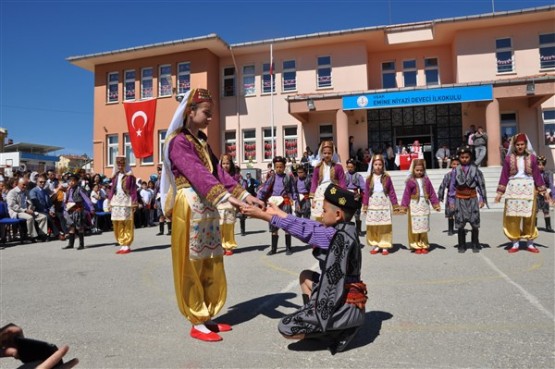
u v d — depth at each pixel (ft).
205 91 13.55
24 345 8.49
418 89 69.05
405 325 13.56
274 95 85.66
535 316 14.07
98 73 91.50
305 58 84.28
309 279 13.07
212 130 85.46
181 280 12.74
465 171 26.63
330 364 10.79
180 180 13.14
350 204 11.72
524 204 25.64
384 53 85.87
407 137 82.84
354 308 11.40
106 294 18.65
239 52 86.28
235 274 22.30
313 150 82.94
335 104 72.74
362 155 76.43
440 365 10.55
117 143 91.04
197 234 12.84
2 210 41.14
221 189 11.97
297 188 34.60
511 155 26.27
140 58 88.69
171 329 13.83
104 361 11.35
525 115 75.15
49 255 31.14
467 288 17.94
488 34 77.10
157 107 87.15
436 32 78.23
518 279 19.27
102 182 55.42
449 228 35.99
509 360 10.74
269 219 12.04
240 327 13.85
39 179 43.88
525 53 76.02
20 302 17.67
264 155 86.12
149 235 43.96
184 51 85.66
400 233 38.32
